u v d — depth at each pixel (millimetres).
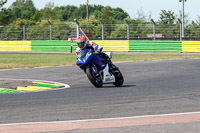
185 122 18766
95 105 23969
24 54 88438
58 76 44094
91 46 32906
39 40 102062
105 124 18578
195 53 88062
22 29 104375
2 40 106062
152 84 35688
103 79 33188
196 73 45875
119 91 30406
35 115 21141
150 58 70438
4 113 21828
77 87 33969
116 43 96250
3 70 51375
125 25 97375
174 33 95625
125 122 18969
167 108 22688
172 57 73000
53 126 18328
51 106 23812
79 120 19641
